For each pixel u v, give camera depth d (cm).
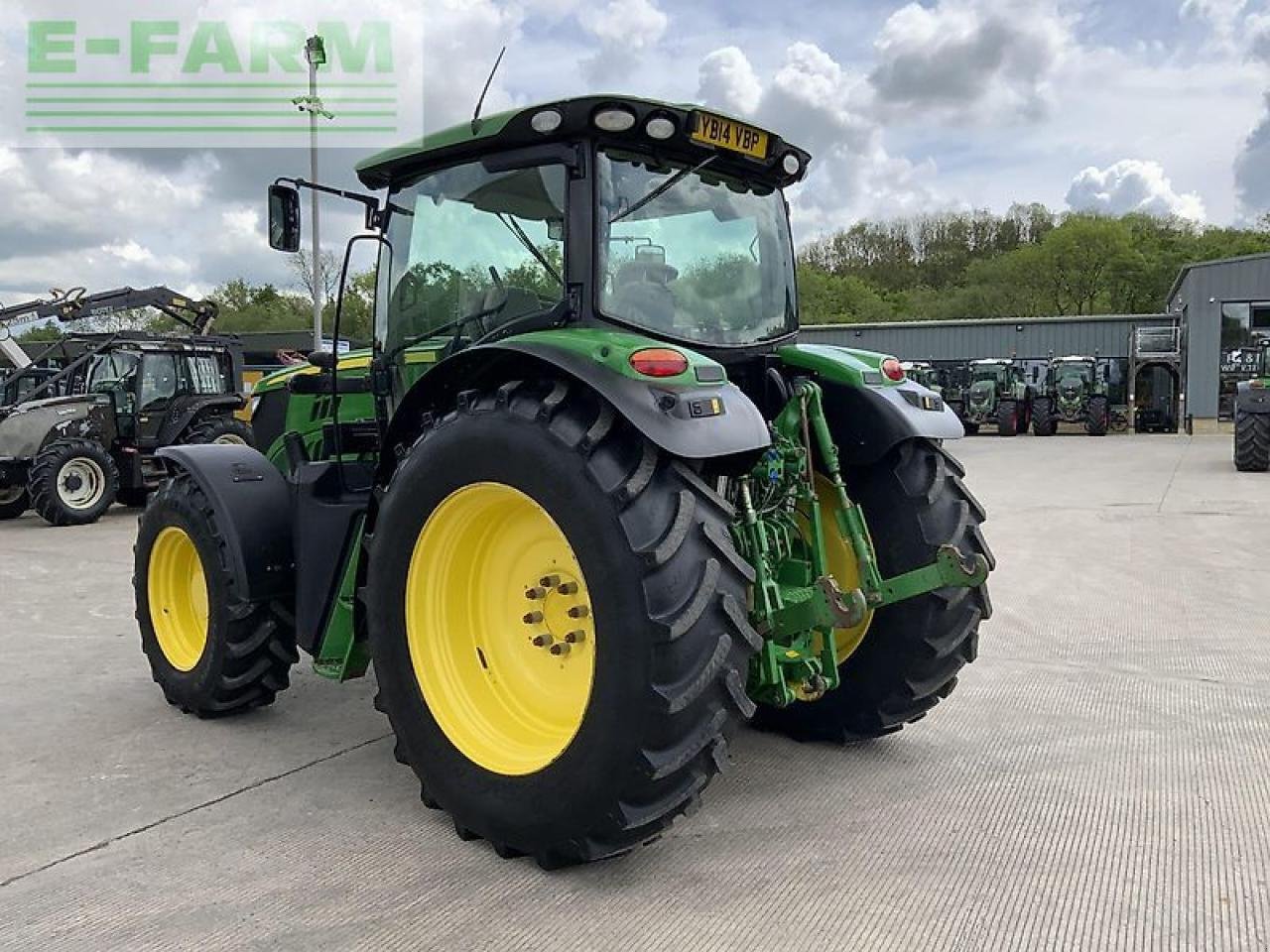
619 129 308
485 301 346
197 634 441
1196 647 520
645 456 273
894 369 376
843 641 373
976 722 410
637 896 270
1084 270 5459
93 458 1112
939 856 292
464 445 294
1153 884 274
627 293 324
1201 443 2200
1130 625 568
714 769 270
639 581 260
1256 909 260
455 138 335
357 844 304
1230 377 2750
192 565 441
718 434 272
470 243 350
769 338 372
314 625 380
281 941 249
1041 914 258
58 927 256
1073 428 2972
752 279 368
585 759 268
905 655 357
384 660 317
